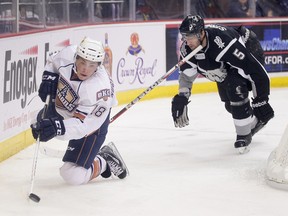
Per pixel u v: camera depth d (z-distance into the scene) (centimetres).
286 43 1648
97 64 645
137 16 1464
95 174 724
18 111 903
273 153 754
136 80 1402
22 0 988
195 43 820
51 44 1053
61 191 700
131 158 870
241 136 886
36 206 648
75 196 682
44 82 696
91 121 663
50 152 862
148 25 1420
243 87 858
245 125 877
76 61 647
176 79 1487
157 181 745
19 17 973
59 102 693
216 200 670
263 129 1076
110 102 674
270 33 1622
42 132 648
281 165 713
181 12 1546
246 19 1591
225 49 829
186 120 884
